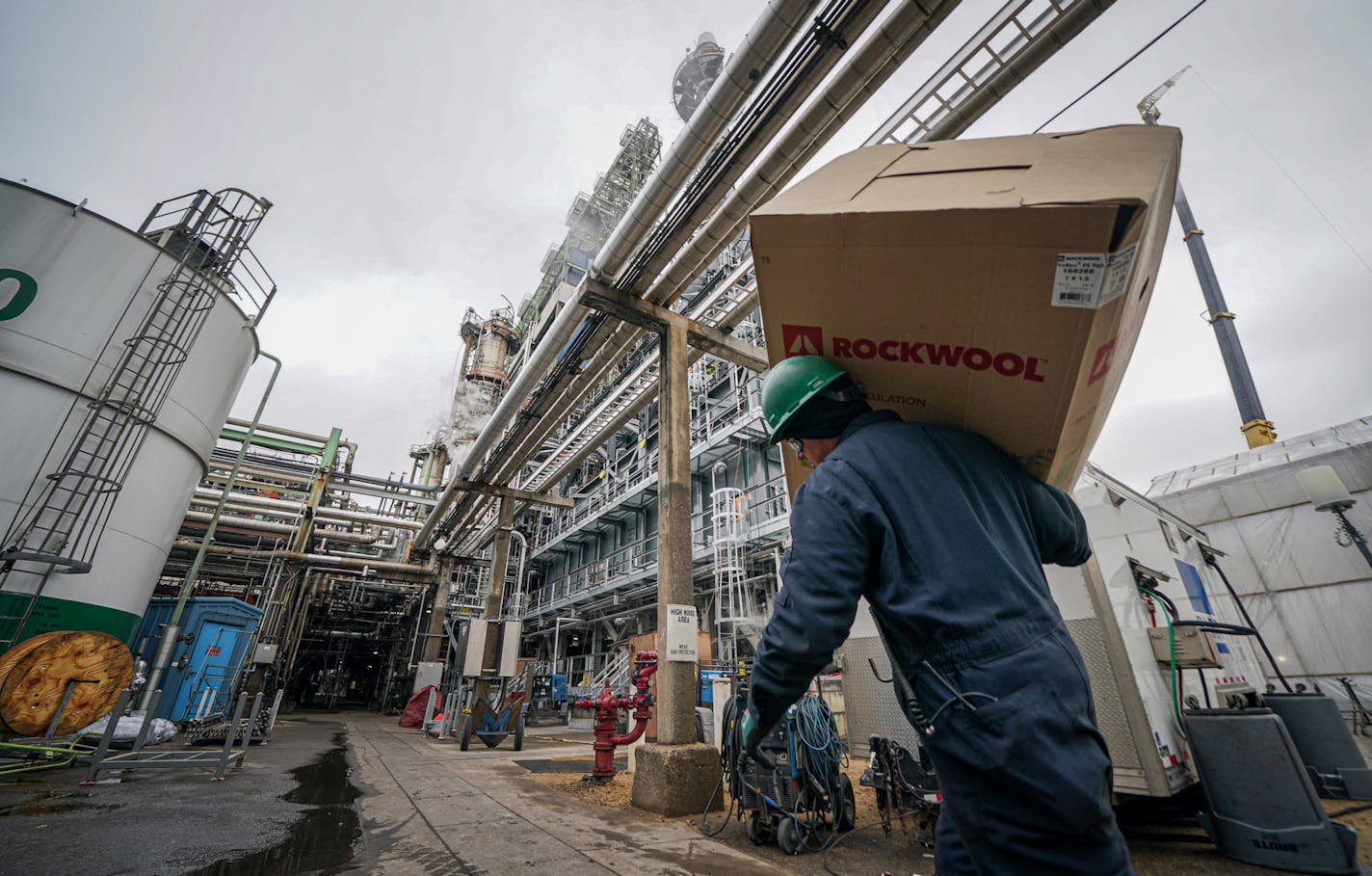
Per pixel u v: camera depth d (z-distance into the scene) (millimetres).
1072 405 917
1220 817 3141
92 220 7703
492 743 9273
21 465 6727
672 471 6180
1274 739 3037
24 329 6988
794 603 794
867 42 4797
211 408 9164
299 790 4891
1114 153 786
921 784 3375
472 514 16438
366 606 28812
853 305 991
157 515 8172
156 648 10633
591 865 2885
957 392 1005
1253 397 21250
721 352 8086
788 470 1450
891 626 823
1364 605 10570
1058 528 1035
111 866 2695
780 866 2951
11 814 3584
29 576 6535
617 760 7371
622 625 21688
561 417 10930
